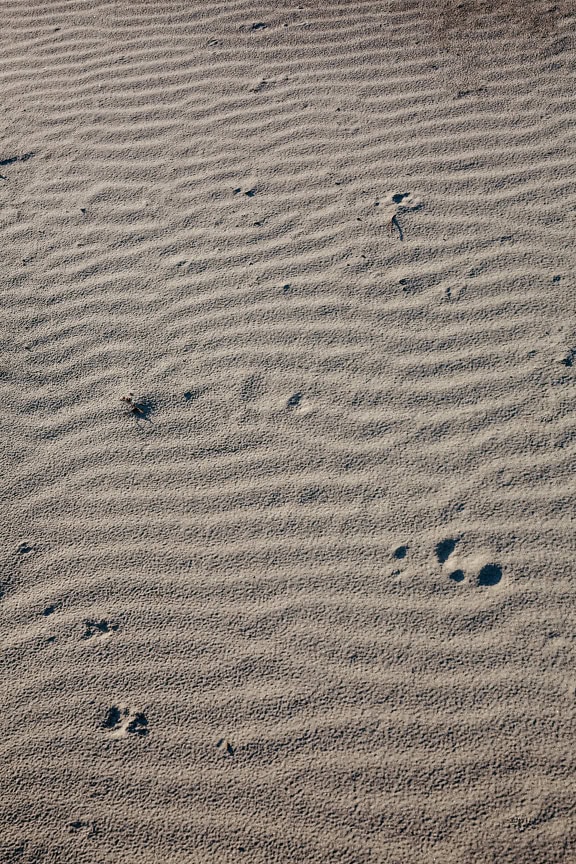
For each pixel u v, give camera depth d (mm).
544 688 1931
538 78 3723
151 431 2664
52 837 1868
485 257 2965
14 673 2152
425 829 1775
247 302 3012
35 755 2000
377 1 4469
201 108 3986
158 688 2068
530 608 2072
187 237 3322
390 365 2705
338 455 2490
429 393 2600
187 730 1984
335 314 2900
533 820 1758
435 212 3182
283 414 2631
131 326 3020
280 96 3955
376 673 2020
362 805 1821
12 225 3555
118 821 1872
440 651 2031
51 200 3641
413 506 2332
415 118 3656
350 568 2227
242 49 4320
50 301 3184
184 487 2494
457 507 2307
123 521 2441
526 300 2789
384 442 2498
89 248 3371
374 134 3619
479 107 3641
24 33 4863
